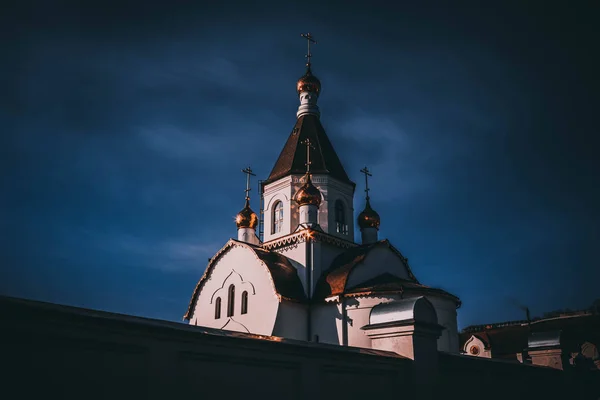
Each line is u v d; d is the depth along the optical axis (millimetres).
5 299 7766
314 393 12109
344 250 30422
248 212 34438
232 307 29094
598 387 24953
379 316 15594
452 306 26953
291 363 11836
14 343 7719
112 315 9328
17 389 7633
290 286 27625
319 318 27016
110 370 8742
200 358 10086
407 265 31406
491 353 46156
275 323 26109
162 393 9336
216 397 10188
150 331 9336
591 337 39938
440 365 15906
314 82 37500
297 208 31953
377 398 13695
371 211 34375
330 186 32656
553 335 23891
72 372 8273
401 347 14945
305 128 35562
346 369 13031
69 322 8352
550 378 22203
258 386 11055
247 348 10938
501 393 18719
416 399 14281
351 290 26312
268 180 33750
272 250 30531
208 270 31078
